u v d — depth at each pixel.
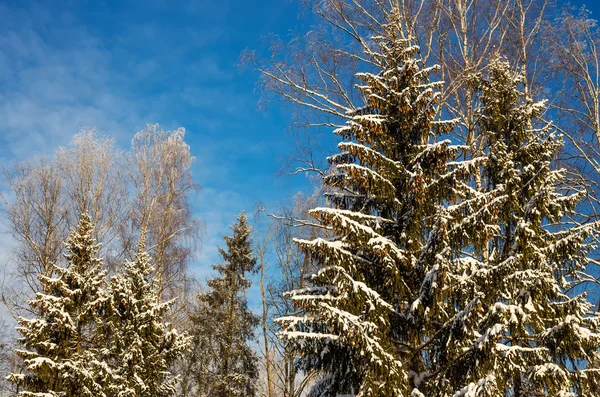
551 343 8.29
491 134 10.49
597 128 13.91
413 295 8.07
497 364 6.55
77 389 12.88
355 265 8.05
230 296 23.81
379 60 11.74
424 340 8.14
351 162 9.16
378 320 7.45
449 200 8.58
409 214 8.45
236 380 21.08
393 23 10.20
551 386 7.95
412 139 9.34
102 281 15.27
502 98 10.84
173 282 22.73
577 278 12.62
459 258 8.42
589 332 8.05
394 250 7.87
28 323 13.48
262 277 20.88
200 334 22.86
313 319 8.06
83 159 21.50
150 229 22.50
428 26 13.32
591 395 8.38
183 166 24.08
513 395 8.54
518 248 9.05
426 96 8.97
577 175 13.89
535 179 9.78
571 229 9.19
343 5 12.77
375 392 6.91
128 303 15.46
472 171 8.23
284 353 19.28
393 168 8.55
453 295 7.80
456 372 7.01
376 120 8.69
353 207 9.27
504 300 8.60
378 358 6.89
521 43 13.70
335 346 7.93
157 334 16.22
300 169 12.91
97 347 14.73
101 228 21.53
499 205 7.46
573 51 13.80
